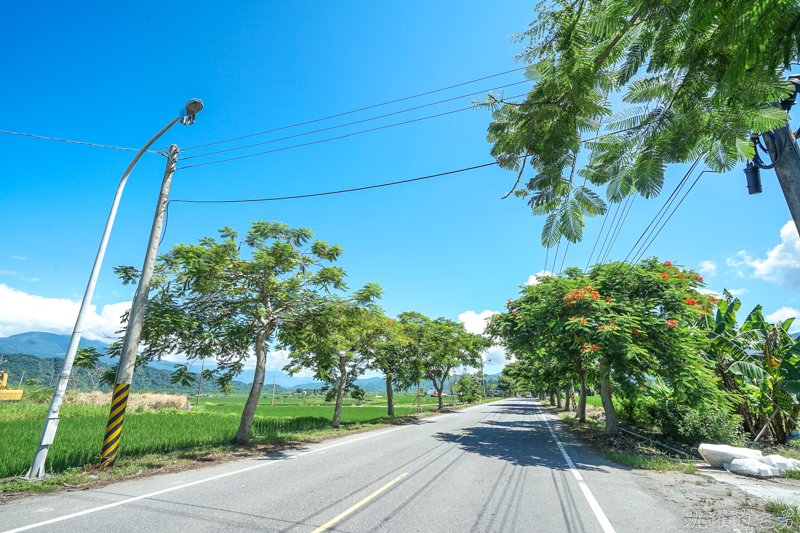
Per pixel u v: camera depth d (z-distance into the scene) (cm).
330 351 1662
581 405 2234
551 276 1590
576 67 291
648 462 1010
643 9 246
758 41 219
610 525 533
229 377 1354
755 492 725
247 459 1042
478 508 605
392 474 848
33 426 1536
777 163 447
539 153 380
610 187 357
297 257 1289
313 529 504
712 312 1568
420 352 2702
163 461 959
